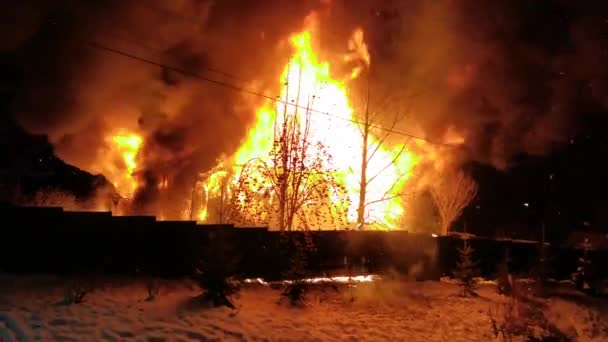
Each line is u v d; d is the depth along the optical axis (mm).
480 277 16359
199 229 10945
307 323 8664
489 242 16766
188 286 9977
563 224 31734
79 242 10039
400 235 14578
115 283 9562
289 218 15297
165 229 10672
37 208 9812
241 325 7918
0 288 8289
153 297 8719
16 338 6266
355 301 10781
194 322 7734
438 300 11945
